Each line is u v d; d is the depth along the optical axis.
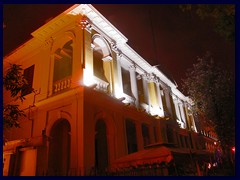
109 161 14.84
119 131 16.16
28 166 10.77
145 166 11.20
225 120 16.69
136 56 22.34
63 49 17.19
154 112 23.41
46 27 17.48
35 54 19.05
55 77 16.64
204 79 18.23
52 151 14.65
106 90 16.42
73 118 13.48
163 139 21.92
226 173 14.69
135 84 21.28
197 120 37.72
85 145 12.48
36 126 15.67
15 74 11.74
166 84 29.12
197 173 12.26
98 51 19.22
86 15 16.42
